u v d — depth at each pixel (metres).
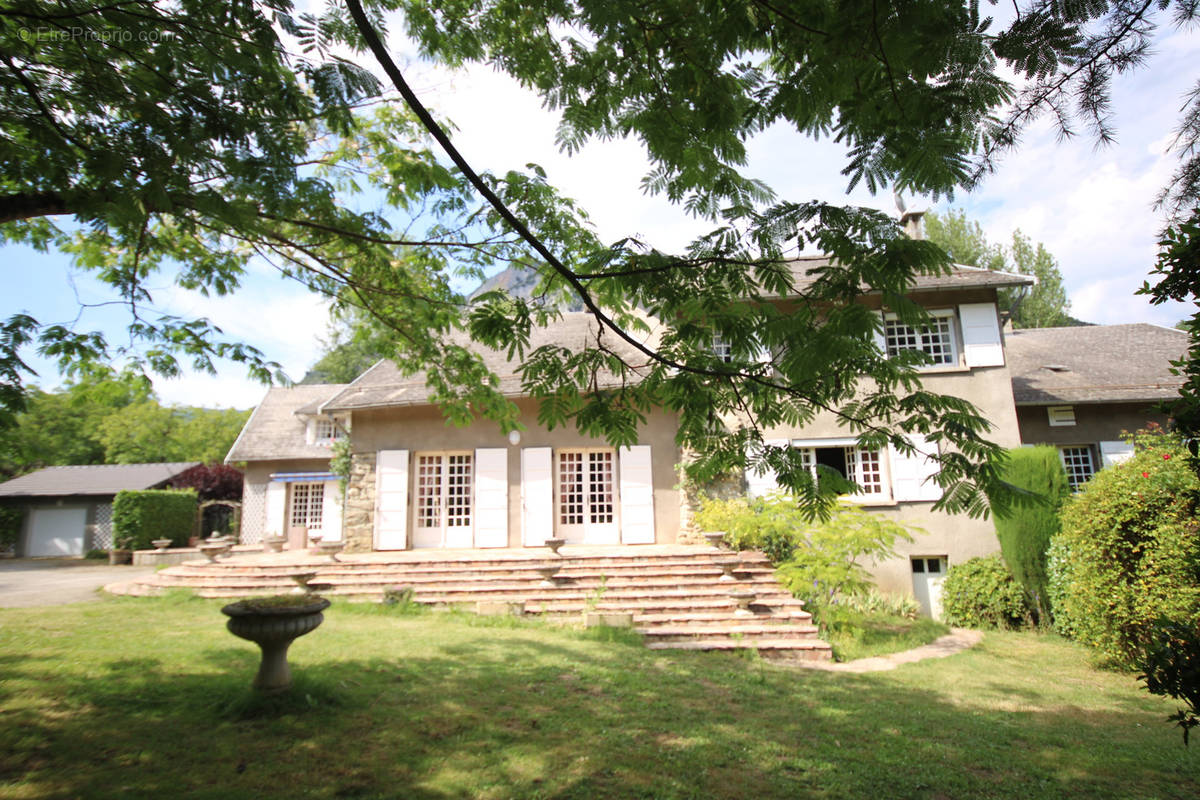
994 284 14.02
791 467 4.02
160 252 6.95
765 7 2.75
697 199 3.69
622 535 14.62
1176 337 16.95
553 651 8.74
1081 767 5.51
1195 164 2.92
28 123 3.70
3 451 4.79
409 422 15.74
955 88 2.60
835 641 10.19
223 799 4.37
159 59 3.79
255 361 7.15
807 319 3.10
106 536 26.66
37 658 7.43
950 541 13.32
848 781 5.08
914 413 3.43
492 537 15.03
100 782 4.52
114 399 7.13
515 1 3.95
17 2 3.42
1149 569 8.32
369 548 15.25
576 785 4.82
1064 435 14.92
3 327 4.73
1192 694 3.09
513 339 4.00
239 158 4.28
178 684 6.69
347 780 4.73
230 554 17.03
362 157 6.95
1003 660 9.64
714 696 7.21
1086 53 2.57
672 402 4.02
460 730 5.79
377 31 4.19
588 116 3.82
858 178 2.85
